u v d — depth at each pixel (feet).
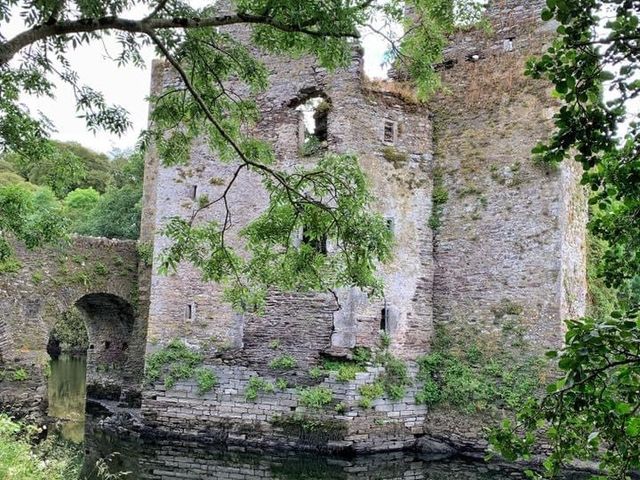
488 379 50.65
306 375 50.65
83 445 52.03
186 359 54.85
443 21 32.58
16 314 60.44
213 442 52.26
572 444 14.23
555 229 49.67
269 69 56.80
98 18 21.08
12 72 28.84
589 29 13.15
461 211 54.39
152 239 69.31
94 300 70.74
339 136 52.70
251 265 30.55
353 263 29.63
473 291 52.90
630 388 13.32
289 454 49.52
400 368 51.08
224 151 31.58
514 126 52.60
